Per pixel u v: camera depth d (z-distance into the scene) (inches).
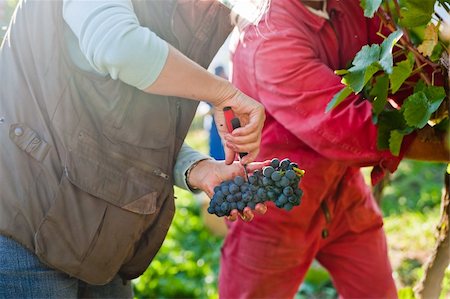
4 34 100.3
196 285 195.2
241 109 87.0
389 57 87.1
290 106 107.2
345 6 111.5
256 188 86.2
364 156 104.7
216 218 226.7
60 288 90.6
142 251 94.9
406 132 98.8
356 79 90.7
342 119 103.7
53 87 86.2
